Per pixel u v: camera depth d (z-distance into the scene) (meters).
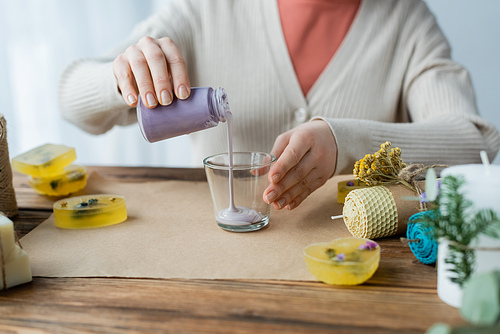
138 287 0.58
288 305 0.53
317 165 0.83
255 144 1.36
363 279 0.57
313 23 1.31
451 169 0.51
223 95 0.76
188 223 0.81
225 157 0.81
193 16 1.36
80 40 2.23
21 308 0.54
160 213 0.87
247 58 1.33
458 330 0.36
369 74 1.32
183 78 0.75
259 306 0.53
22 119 2.33
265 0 1.31
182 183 1.05
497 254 0.47
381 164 0.75
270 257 0.66
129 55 0.82
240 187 0.76
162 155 2.40
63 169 0.99
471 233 0.46
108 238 0.75
